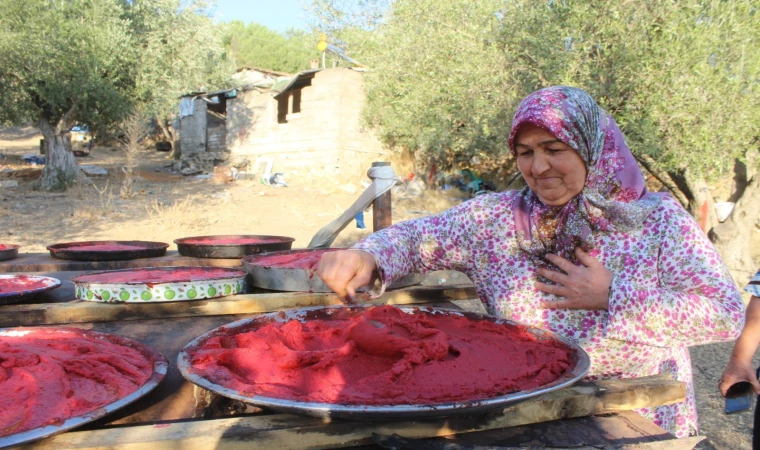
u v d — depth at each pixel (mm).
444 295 1996
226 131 19016
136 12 13461
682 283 1289
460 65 8125
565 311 1423
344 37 16156
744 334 1624
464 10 8570
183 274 2062
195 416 1076
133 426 940
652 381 1158
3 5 11242
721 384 1648
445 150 13867
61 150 13555
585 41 5551
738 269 6238
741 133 4988
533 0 6586
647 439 1007
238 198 13422
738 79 4809
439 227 1585
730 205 8461
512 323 1391
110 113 13039
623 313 1250
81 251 2609
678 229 1314
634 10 5344
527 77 6617
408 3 9875
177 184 15398
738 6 4934
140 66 13266
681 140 5109
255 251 2703
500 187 14219
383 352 1203
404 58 10000
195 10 15781
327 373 1145
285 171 17078
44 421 944
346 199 13766
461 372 1130
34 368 1184
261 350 1224
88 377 1171
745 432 3344
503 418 1021
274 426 936
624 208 1310
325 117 16156
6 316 1650
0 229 9180
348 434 939
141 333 1606
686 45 4969
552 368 1137
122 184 14617
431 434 983
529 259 1476
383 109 14797
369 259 1406
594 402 1079
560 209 1408
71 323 1701
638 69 5172
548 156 1295
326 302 1881
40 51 11406
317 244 2875
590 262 1346
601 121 1341
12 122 12484
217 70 20797
